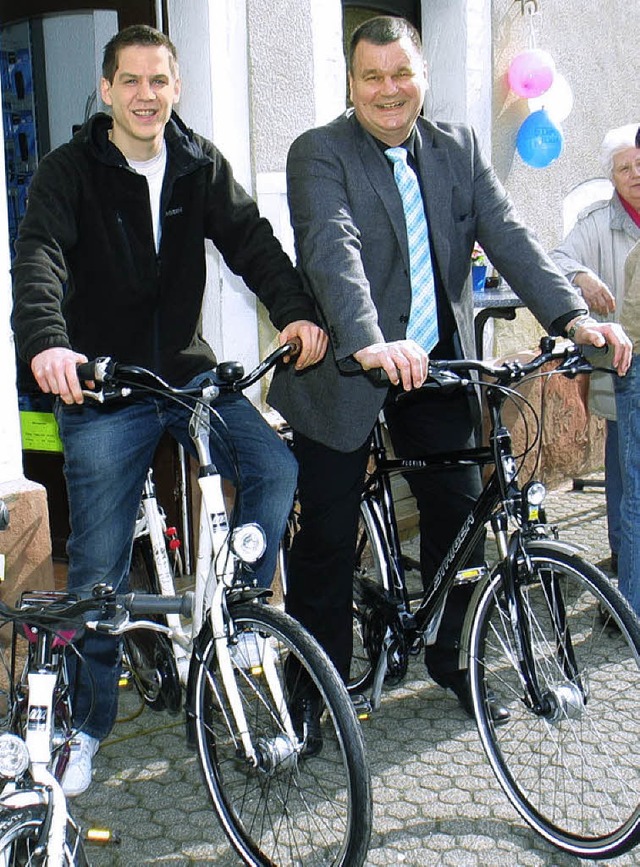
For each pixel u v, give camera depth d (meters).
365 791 2.41
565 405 6.35
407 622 3.25
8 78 5.04
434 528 3.49
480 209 3.30
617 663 3.07
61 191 2.93
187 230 3.13
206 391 2.55
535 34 6.02
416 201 3.20
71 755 2.88
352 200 3.14
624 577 3.94
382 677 3.31
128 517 3.12
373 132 3.14
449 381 2.72
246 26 4.35
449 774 3.28
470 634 2.96
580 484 6.41
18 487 3.61
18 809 2.03
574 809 2.97
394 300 3.21
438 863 2.83
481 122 5.72
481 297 4.76
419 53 3.06
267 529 3.01
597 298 4.27
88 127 2.98
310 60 4.65
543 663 2.87
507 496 2.86
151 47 2.91
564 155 6.43
